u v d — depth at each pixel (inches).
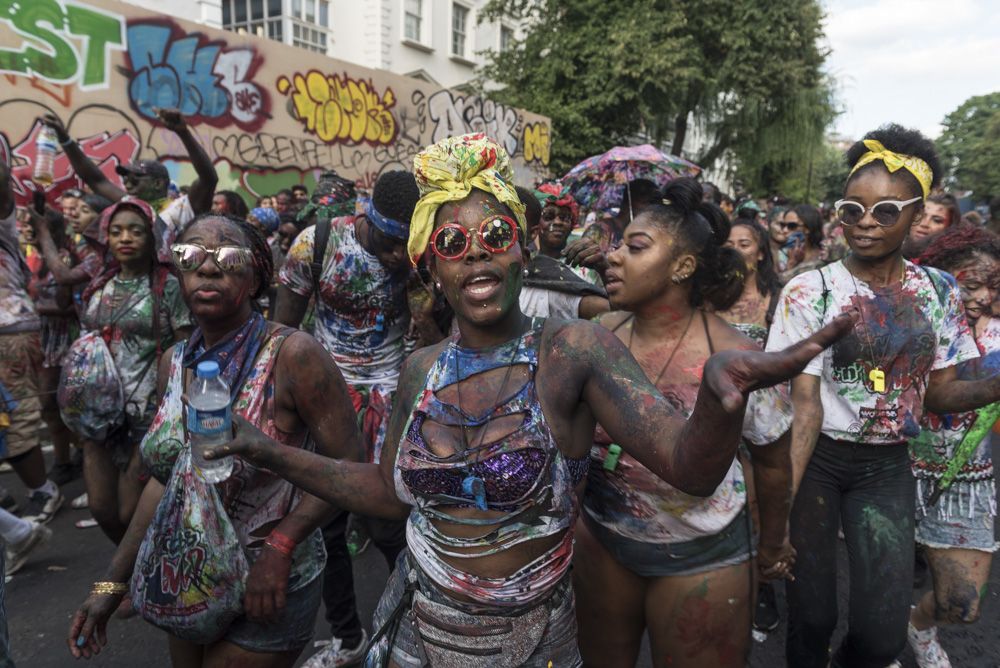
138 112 341.1
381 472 62.1
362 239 115.8
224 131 379.2
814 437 85.7
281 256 224.8
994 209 181.3
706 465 42.8
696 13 790.5
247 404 69.6
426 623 56.6
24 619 122.5
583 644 81.0
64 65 311.6
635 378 52.7
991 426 95.6
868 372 88.4
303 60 417.7
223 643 71.2
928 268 91.4
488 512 53.7
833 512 90.7
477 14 906.1
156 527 67.7
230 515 69.4
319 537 77.5
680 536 69.8
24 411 150.9
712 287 74.3
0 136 291.6
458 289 53.8
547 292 110.0
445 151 53.8
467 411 54.9
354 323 119.2
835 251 230.2
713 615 69.7
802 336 91.6
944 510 99.0
